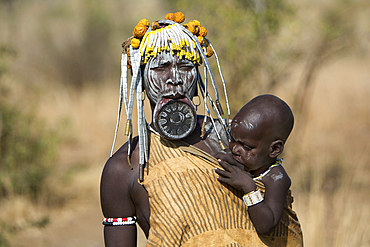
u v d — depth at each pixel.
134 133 15.68
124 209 3.78
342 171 14.23
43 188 13.59
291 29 13.35
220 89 13.16
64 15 32.41
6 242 11.00
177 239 3.59
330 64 22.67
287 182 3.92
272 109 3.69
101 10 31.97
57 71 29.66
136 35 3.79
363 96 22.19
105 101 23.00
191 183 3.68
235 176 3.68
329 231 9.98
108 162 3.88
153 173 3.71
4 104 13.20
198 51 3.86
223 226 3.68
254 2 13.32
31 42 31.14
